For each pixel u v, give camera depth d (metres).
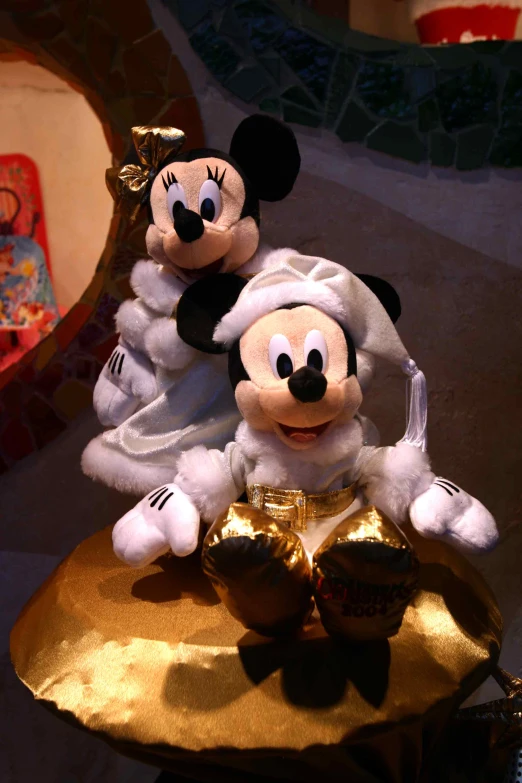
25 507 1.21
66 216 1.33
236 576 0.67
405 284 1.11
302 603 0.70
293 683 0.68
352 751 0.70
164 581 0.88
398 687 0.68
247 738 0.65
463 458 1.16
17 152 1.33
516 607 1.19
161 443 0.94
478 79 1.03
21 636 0.84
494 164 1.06
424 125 1.05
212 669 0.69
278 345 0.77
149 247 0.91
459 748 0.89
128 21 1.04
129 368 0.96
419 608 0.77
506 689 0.86
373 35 1.04
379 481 0.83
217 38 1.04
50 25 1.05
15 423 1.16
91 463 0.95
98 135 1.28
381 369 1.14
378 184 1.08
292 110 1.06
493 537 0.82
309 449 0.80
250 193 0.91
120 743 0.67
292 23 1.04
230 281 0.87
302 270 0.84
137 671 0.71
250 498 0.83
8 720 1.26
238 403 0.80
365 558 0.64
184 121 1.06
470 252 1.10
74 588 0.86
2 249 1.32
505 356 1.12
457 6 1.03
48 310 1.31
